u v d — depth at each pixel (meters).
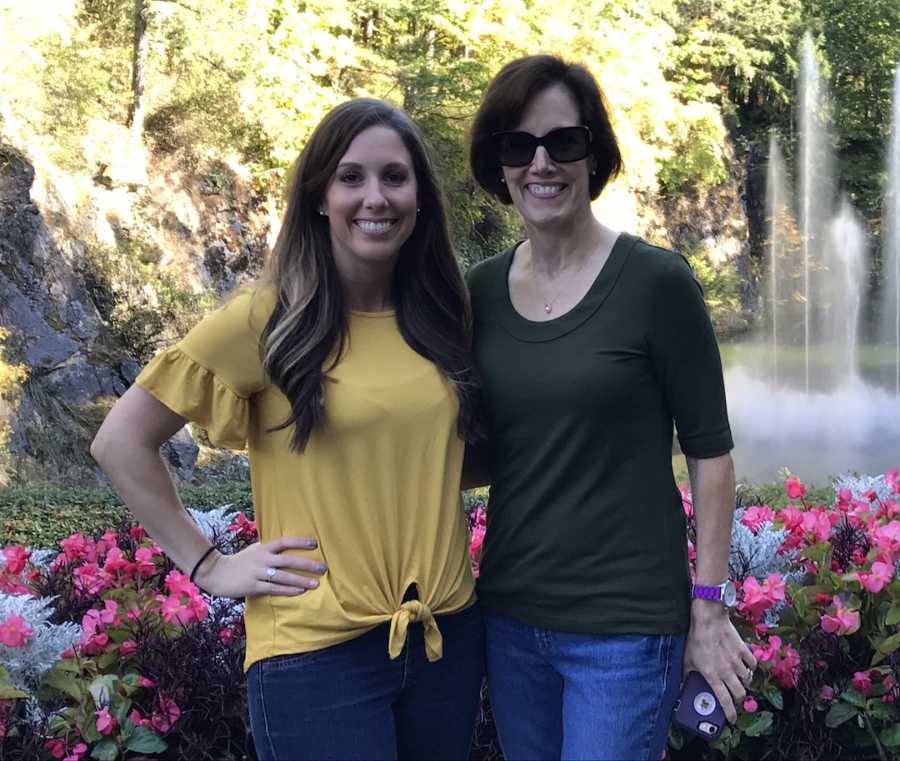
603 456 1.61
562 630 1.64
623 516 1.61
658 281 1.58
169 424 1.59
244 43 10.21
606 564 1.61
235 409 1.57
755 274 19.02
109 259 9.00
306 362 1.54
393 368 1.61
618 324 1.59
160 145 10.83
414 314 1.67
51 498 5.66
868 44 19.94
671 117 14.57
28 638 2.12
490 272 1.78
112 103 10.75
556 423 1.61
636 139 13.55
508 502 1.69
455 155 11.16
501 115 1.71
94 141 10.06
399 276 1.70
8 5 9.56
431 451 1.62
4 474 6.95
